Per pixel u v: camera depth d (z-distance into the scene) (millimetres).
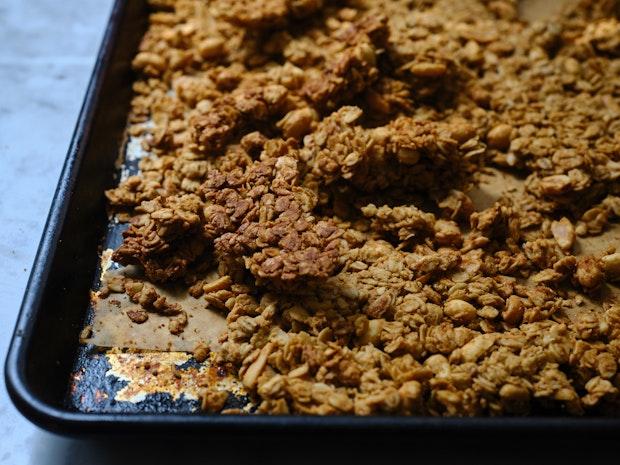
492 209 393
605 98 449
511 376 336
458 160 405
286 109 420
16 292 402
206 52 463
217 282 376
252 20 445
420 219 385
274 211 369
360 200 403
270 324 358
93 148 403
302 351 343
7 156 454
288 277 342
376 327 351
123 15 458
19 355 327
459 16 497
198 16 492
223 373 355
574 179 401
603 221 401
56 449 348
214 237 376
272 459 340
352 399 331
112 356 361
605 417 317
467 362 343
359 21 441
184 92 445
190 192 403
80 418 311
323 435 307
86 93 415
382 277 368
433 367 343
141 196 404
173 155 426
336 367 337
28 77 495
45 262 353
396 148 393
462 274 376
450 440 307
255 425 309
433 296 365
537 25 483
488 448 326
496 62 468
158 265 380
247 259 356
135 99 455
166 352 363
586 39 482
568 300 377
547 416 332
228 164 399
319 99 413
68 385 353
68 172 383
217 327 370
